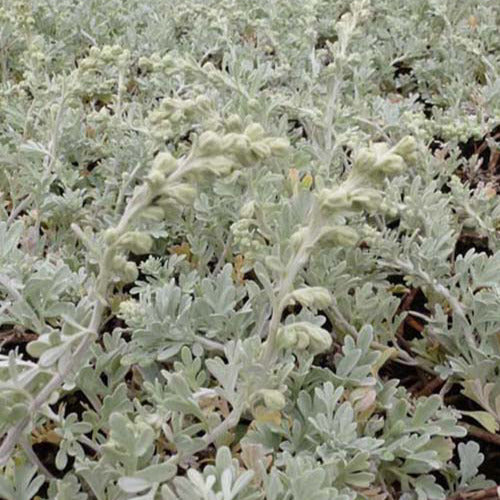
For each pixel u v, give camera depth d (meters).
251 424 1.52
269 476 1.26
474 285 1.88
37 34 3.30
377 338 1.99
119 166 2.49
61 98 2.26
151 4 3.72
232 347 1.39
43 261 2.00
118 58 2.17
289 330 1.20
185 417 1.60
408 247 2.04
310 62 3.16
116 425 1.13
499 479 1.81
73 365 1.16
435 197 2.23
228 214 2.18
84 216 2.34
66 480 1.36
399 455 1.53
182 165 1.07
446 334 1.86
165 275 1.99
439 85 3.33
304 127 2.74
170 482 1.35
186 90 2.90
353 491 1.34
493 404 1.77
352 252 2.06
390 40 3.59
